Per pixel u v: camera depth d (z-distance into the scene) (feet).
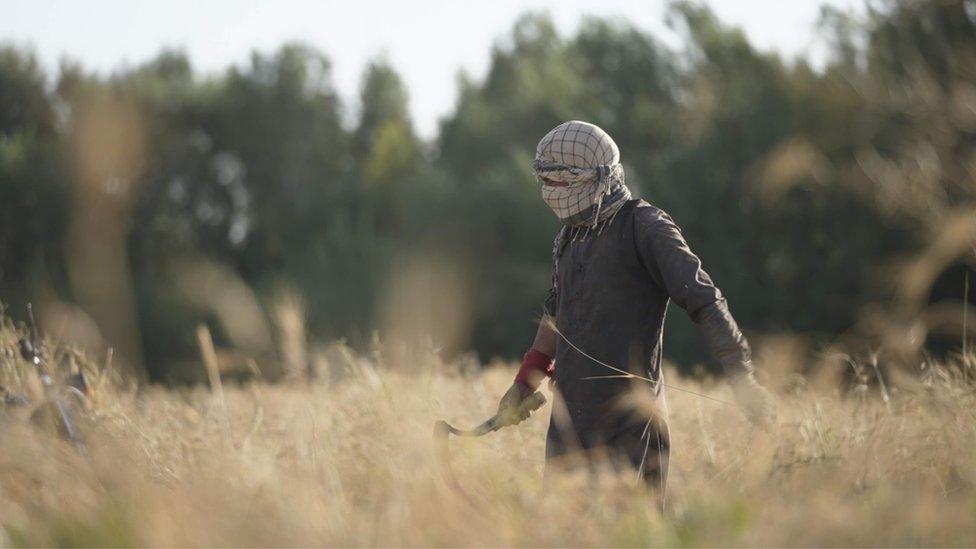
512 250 427.74
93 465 31.76
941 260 45.03
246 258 559.38
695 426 42.98
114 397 49.49
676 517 28.68
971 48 144.36
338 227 452.76
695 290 34.09
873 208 236.84
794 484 30.12
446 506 27.30
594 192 36.45
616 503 29.07
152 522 26.63
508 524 26.91
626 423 35.73
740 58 318.86
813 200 259.60
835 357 45.01
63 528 28.14
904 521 25.46
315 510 27.20
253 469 30.94
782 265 276.00
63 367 49.26
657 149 402.52
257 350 35.88
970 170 59.26
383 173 570.87
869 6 186.60
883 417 38.29
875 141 180.75
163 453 39.19
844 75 188.96
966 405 40.14
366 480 32.04
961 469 33.30
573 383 36.86
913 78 138.41
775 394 41.14
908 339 45.03
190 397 55.21
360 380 40.75
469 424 48.37
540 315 40.65
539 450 43.47
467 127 541.75
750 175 282.97
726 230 299.79
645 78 410.31
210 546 25.49
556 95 485.56
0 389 46.16
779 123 277.85
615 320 36.24
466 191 448.24
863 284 258.16
